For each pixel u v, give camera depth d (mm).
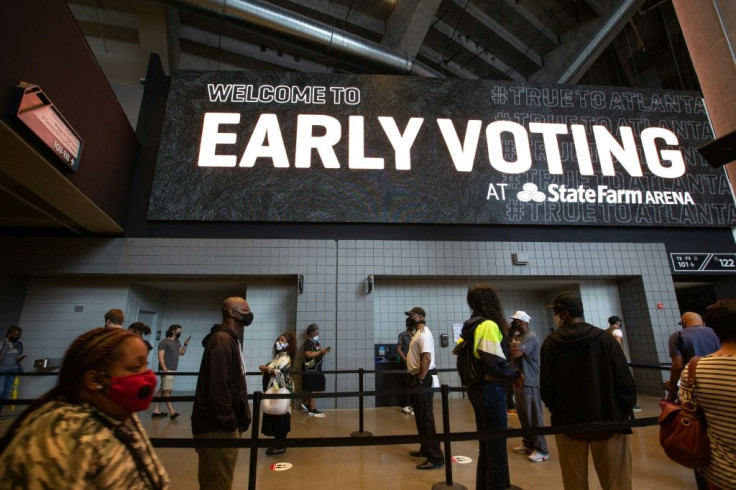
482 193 8391
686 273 8477
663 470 3791
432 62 14844
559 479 3637
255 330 7848
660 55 17219
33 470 904
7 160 4879
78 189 5777
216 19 9273
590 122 9000
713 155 3070
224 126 8281
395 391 3855
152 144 8328
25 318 7547
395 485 3584
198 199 7887
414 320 4367
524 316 4641
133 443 1116
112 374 1100
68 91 5398
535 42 14703
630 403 2412
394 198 8211
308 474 3902
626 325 8711
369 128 8523
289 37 9797
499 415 2830
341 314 7652
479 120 8781
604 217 8492
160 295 9344
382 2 12188
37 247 7508
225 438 2342
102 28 11016
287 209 7992
